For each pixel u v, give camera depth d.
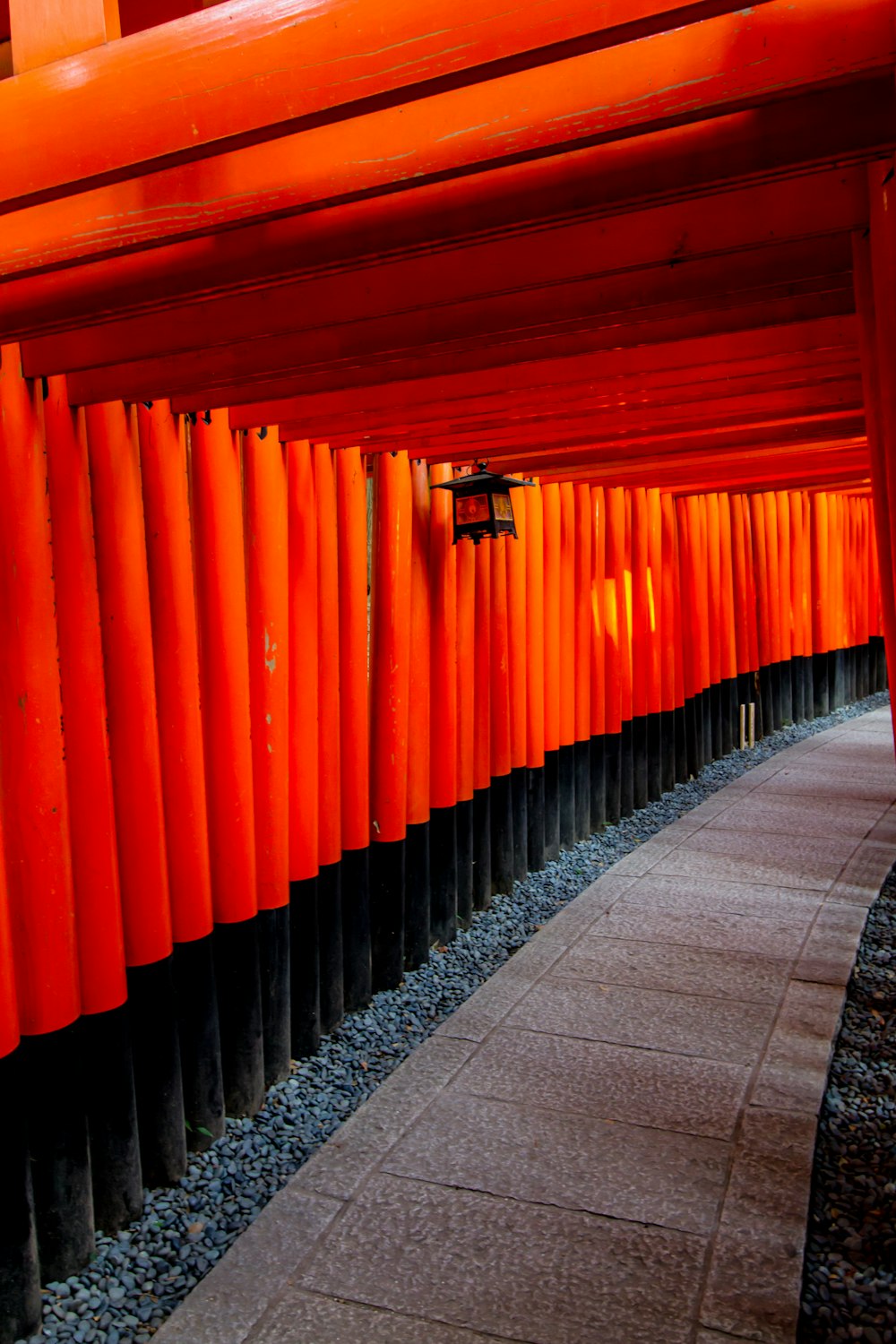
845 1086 4.08
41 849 3.22
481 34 1.60
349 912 5.45
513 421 4.68
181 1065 4.11
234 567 4.24
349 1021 5.40
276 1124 4.38
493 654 7.06
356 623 5.29
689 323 3.48
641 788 9.41
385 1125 3.85
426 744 6.03
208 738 4.23
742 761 11.23
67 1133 3.35
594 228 2.64
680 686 10.27
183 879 4.04
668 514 9.83
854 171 2.43
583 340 3.57
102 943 3.53
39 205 2.19
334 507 5.10
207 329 3.00
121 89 1.89
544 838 7.81
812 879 6.75
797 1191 3.29
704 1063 4.23
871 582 15.20
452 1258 3.04
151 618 3.88
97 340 3.08
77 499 3.41
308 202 1.99
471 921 6.74
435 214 2.16
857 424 5.88
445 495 6.14
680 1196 3.30
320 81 1.72
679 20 1.50
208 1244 3.54
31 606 3.14
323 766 5.13
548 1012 4.84
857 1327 2.69
